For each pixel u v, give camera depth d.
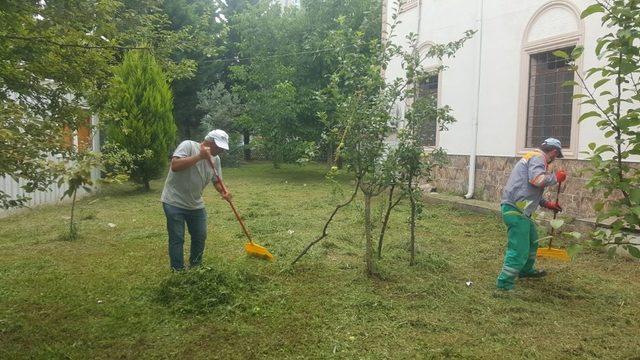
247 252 6.03
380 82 5.38
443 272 5.78
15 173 2.87
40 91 3.35
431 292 4.95
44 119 3.27
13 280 5.25
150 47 3.85
